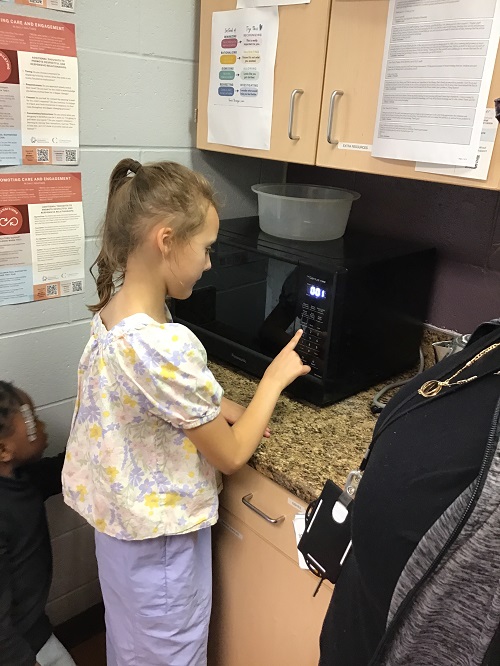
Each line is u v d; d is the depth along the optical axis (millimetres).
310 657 1186
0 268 1271
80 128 1315
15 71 1183
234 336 1424
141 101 1408
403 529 665
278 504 1146
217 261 1428
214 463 1055
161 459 1063
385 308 1318
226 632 1394
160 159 1492
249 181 1717
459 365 719
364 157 1154
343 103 1166
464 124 981
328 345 1207
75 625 1712
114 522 1077
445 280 1446
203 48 1431
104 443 1034
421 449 675
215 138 1460
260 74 1310
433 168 1048
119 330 983
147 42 1377
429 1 981
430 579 635
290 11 1220
